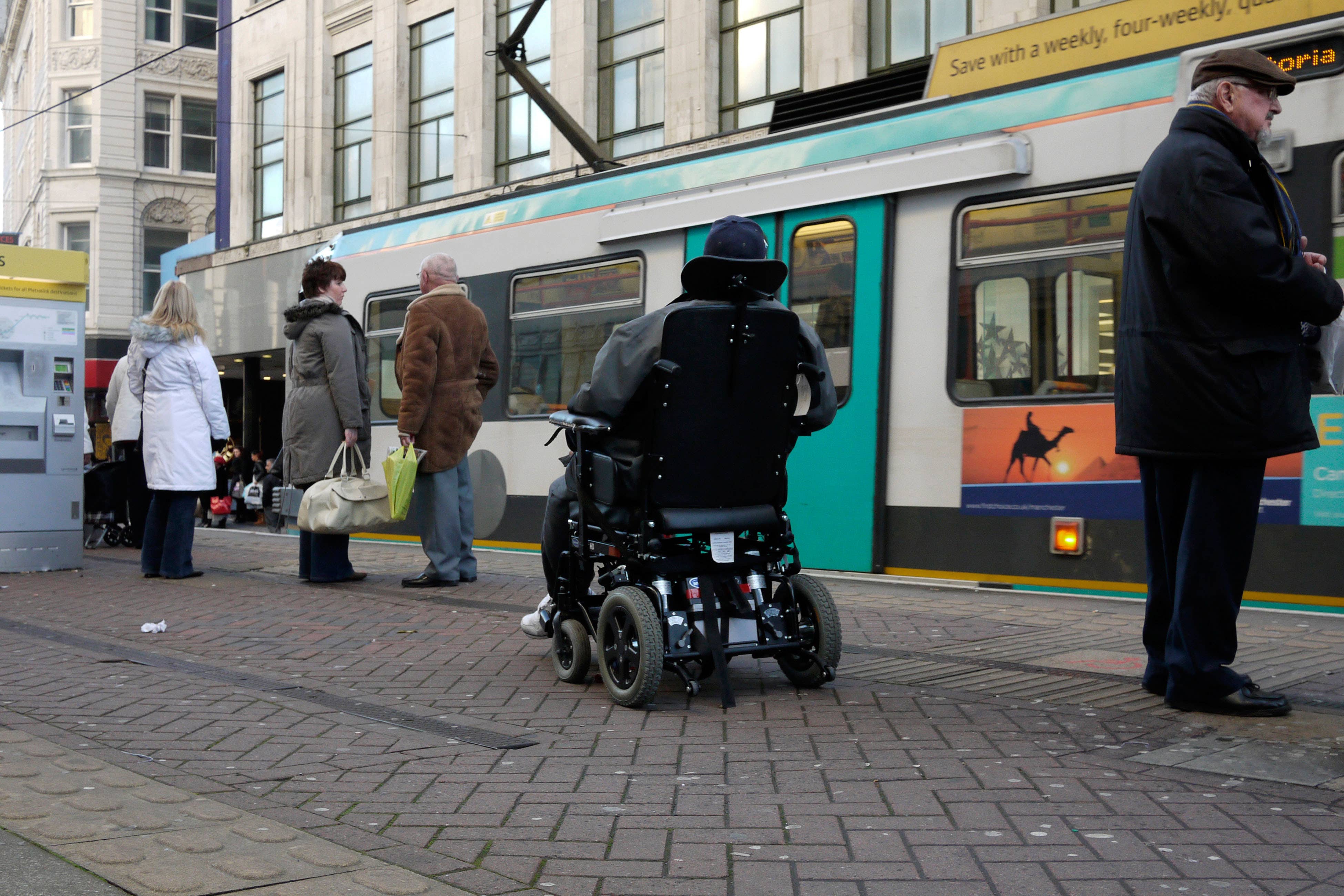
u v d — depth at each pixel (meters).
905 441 8.10
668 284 9.70
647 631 4.57
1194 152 4.14
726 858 2.95
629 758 3.93
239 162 28.30
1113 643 5.86
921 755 3.89
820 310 8.62
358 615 7.04
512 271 11.20
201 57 41.78
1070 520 7.27
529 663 5.61
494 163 22.19
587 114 19.80
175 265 22.98
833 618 4.84
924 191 8.07
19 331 9.56
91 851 2.91
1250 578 6.57
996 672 5.25
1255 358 4.14
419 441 8.17
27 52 52.00
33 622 6.93
